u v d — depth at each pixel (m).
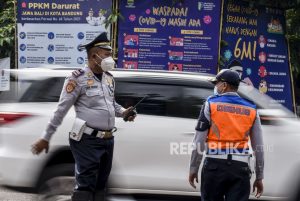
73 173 7.28
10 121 7.44
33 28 12.19
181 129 7.43
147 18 11.71
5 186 7.44
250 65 12.38
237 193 5.61
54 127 5.61
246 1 12.22
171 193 7.42
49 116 7.38
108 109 5.77
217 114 5.62
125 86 7.60
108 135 5.79
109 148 5.84
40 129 7.34
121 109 6.09
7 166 7.38
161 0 11.66
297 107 14.23
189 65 11.77
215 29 11.69
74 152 5.75
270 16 12.66
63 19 12.03
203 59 11.76
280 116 7.66
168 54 11.75
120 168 7.36
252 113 5.68
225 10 11.94
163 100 7.55
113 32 11.79
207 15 11.69
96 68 5.73
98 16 11.84
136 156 7.38
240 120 5.63
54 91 7.54
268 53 12.66
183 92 7.57
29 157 7.32
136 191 7.41
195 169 5.77
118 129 7.37
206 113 5.66
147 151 7.38
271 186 7.50
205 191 5.72
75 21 11.98
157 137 7.39
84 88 5.68
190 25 11.72
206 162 5.68
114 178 7.35
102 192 5.98
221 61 11.86
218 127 5.61
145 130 7.40
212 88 7.59
